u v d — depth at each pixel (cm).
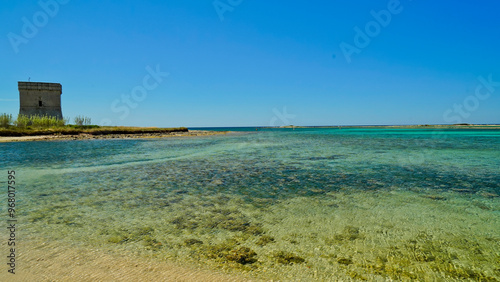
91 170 1122
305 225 522
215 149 2075
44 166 1212
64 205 643
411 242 446
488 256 400
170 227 509
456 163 1325
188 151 1919
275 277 342
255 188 823
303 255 402
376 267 369
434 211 606
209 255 400
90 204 651
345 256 399
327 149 2059
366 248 425
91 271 349
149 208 624
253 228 507
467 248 425
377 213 594
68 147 2139
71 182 893
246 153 1798
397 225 522
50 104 5038
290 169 1162
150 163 1328
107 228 501
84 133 3769
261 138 3769
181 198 710
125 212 595
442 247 429
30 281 324
